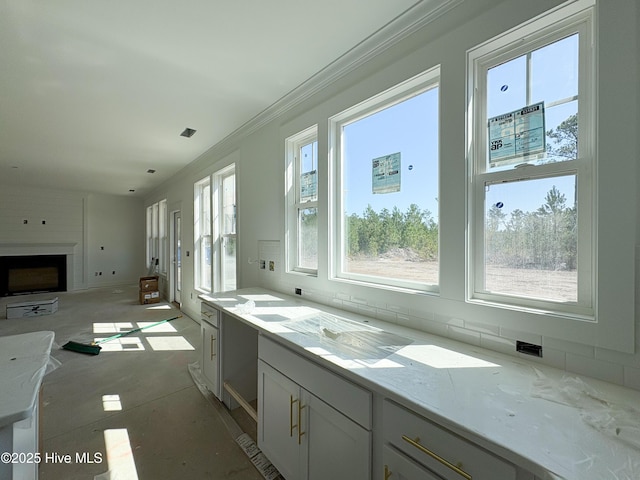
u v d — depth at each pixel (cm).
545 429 74
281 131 256
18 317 472
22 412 86
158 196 667
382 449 102
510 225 128
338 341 139
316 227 237
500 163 132
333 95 207
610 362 100
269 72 206
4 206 635
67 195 708
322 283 216
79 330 409
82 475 158
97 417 211
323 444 125
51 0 138
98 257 759
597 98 100
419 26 154
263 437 165
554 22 115
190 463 169
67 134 320
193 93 233
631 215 95
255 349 233
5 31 158
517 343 120
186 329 414
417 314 155
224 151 357
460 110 136
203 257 452
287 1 143
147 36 167
